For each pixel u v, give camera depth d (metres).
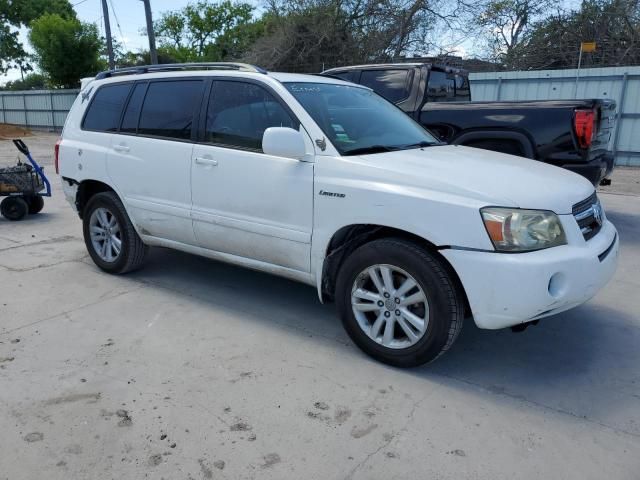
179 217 4.57
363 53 22.62
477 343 4.00
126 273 5.35
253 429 2.92
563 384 3.44
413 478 2.58
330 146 3.76
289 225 3.89
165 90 4.78
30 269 5.54
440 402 3.21
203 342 3.93
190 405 3.13
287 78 4.28
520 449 2.79
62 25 35.03
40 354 3.72
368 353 3.68
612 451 2.79
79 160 5.30
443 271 3.28
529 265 3.06
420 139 4.49
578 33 20.56
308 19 22.55
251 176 4.04
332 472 2.61
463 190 3.24
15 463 2.64
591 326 4.30
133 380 3.39
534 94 14.65
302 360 3.68
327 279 3.87
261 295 4.86
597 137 6.74
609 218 8.02
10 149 19.69
